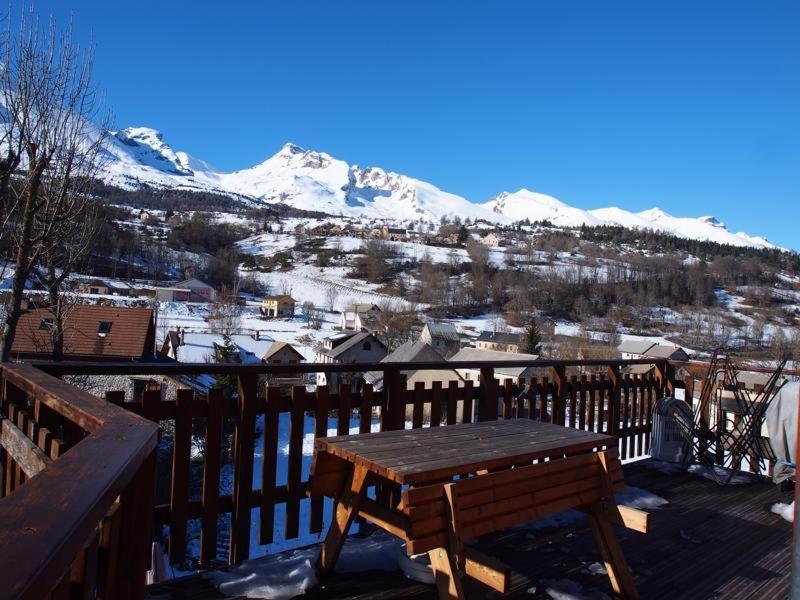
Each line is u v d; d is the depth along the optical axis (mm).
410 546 2178
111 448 1361
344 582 2814
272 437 3197
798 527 1367
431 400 3986
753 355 54875
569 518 3891
